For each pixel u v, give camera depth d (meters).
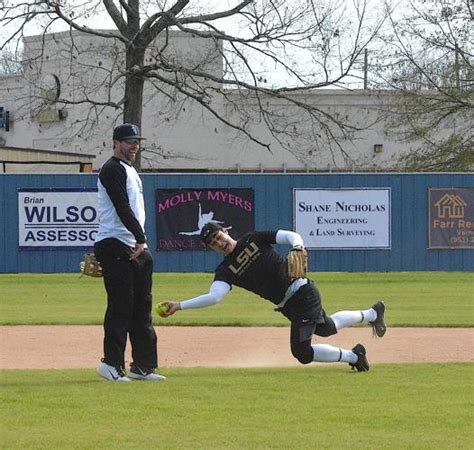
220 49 81.62
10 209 67.06
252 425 19.48
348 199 67.69
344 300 49.59
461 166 95.62
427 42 90.88
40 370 27.70
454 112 93.75
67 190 67.06
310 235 67.50
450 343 33.78
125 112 84.44
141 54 82.56
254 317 42.44
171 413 20.64
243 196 67.12
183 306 24.77
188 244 67.06
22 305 48.19
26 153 86.75
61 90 102.94
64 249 67.25
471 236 68.25
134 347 25.34
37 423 19.78
